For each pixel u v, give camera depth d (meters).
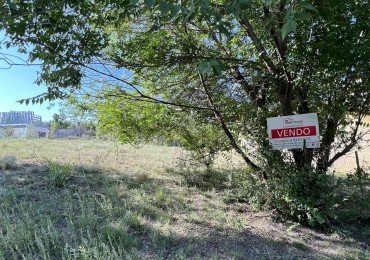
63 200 4.66
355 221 5.31
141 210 4.62
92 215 4.08
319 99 5.09
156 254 3.48
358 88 4.73
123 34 5.27
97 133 8.78
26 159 7.47
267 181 5.29
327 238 4.61
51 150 9.72
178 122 6.73
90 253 3.07
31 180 5.52
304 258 3.82
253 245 4.07
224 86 5.89
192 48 4.92
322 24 4.07
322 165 5.35
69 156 8.60
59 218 4.04
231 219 4.92
